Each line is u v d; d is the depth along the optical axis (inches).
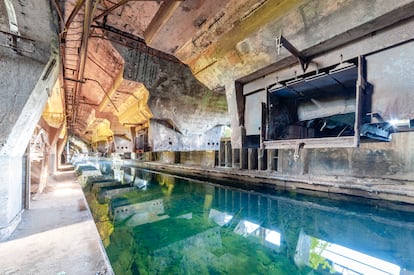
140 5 140.1
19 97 88.5
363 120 91.7
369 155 193.5
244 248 123.0
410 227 144.4
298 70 120.5
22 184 127.5
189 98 292.4
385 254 111.7
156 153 544.7
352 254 113.6
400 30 82.3
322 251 118.3
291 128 142.9
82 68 209.3
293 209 198.8
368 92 92.1
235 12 118.3
